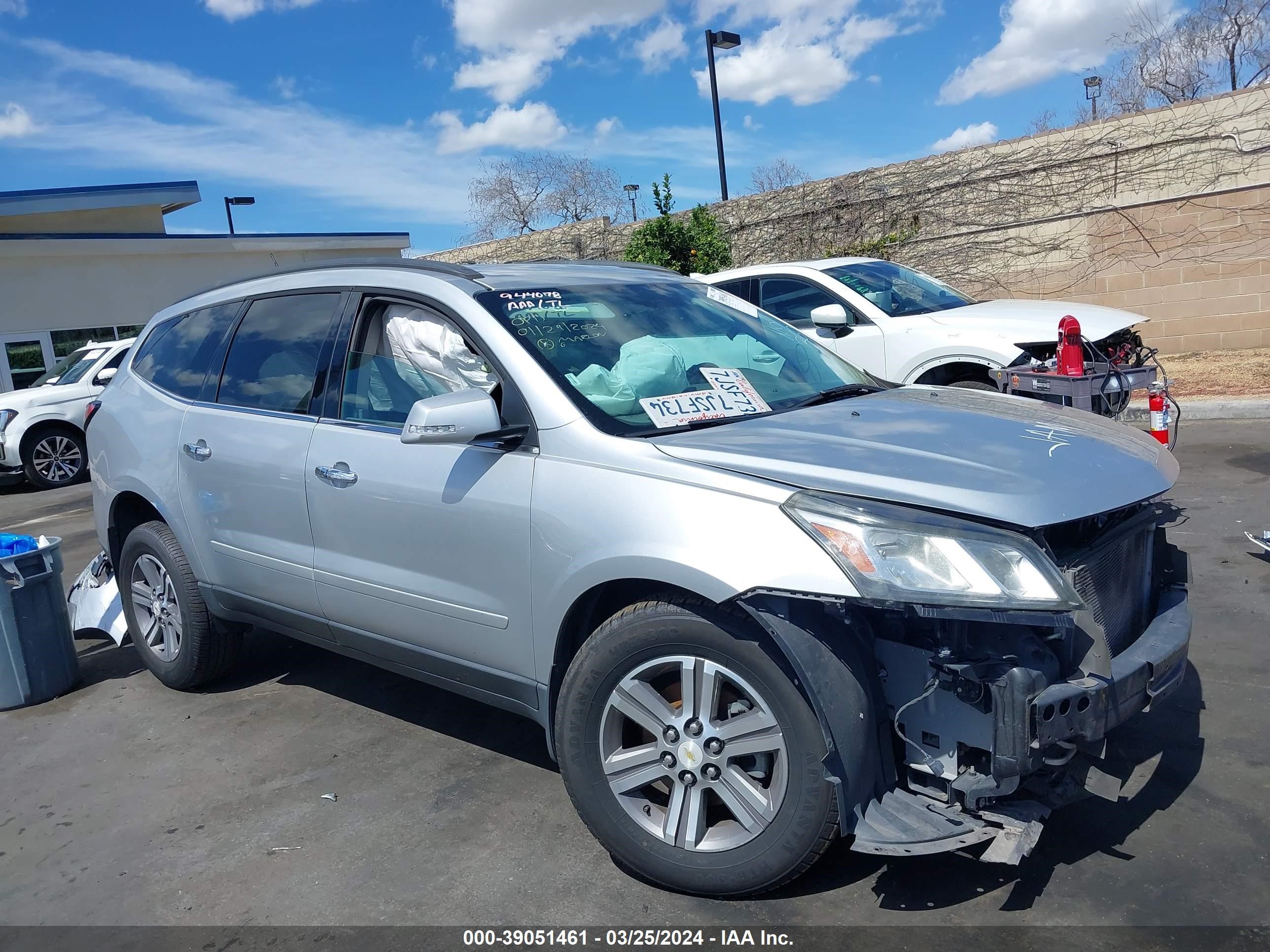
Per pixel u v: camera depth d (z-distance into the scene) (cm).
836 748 251
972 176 1413
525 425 315
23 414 1299
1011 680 240
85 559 820
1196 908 264
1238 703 377
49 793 382
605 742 291
